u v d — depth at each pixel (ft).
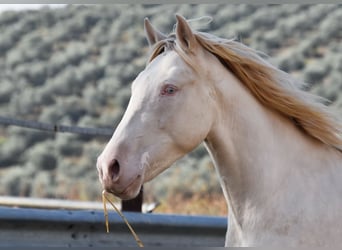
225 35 105.91
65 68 112.88
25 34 127.24
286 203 16.35
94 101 99.25
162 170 16.48
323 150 17.37
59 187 66.39
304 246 15.94
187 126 16.33
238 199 16.88
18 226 20.84
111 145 15.98
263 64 17.15
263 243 16.17
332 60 99.19
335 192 16.55
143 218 23.49
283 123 17.33
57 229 21.65
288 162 16.89
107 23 127.03
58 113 97.91
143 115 16.20
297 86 17.70
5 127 95.91
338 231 16.12
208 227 24.61
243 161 16.78
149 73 16.67
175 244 24.22
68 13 133.08
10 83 108.78
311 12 117.70
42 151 84.12
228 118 16.90
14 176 76.74
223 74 16.98
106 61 110.42
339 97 86.89
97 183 64.34
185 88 16.39
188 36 16.65
